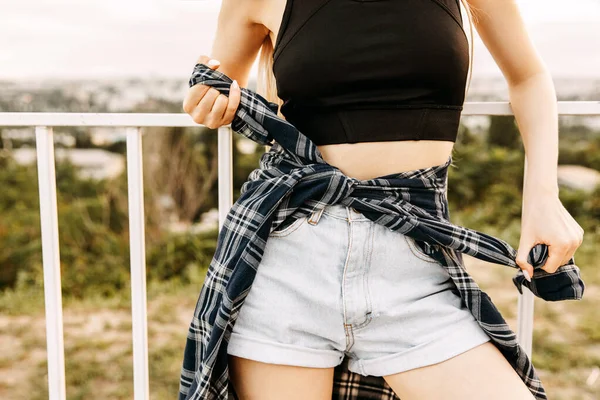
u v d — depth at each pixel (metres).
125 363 3.37
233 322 0.99
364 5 0.96
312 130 1.02
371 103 0.97
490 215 6.23
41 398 2.90
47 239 1.38
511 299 4.20
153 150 5.82
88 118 1.31
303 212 0.96
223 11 1.19
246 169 6.10
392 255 0.95
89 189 5.79
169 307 4.34
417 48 0.95
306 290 0.95
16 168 5.95
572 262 1.00
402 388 0.99
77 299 4.71
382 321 0.96
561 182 6.57
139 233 1.34
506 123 6.80
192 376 1.05
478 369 0.94
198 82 1.03
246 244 0.98
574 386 3.01
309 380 0.98
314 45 0.98
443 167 1.00
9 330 3.93
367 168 0.99
